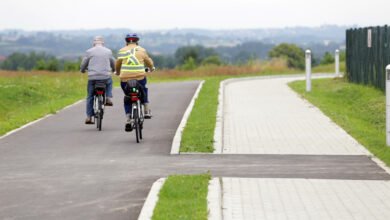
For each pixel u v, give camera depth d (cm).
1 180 1966
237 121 3409
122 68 2805
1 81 5825
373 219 1530
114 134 2970
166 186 1759
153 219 1449
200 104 4241
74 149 2545
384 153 2383
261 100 4647
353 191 1811
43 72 8275
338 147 2573
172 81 8138
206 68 9906
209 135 2798
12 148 2580
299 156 2391
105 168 2144
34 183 1917
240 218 1531
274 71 10069
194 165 2205
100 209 1612
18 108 4556
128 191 1806
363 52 5181
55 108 4112
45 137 2884
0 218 1534
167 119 3509
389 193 1788
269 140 2764
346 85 5353
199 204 1588
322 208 1625
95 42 3195
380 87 4616
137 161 2277
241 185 1872
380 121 3628
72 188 1844
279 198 1723
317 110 3894
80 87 6112
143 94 2845
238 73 9600
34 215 1559
